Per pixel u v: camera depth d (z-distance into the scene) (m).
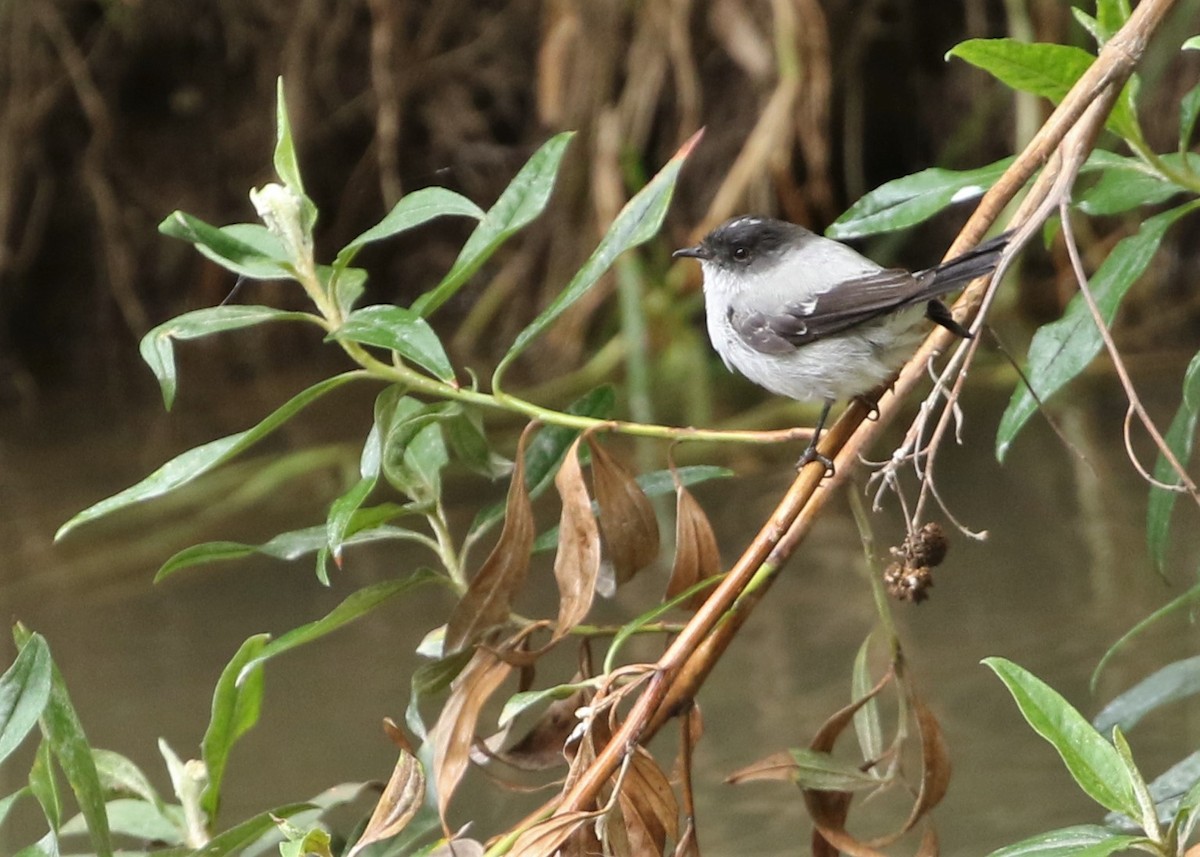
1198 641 9.01
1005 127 18.92
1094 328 6.31
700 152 19.42
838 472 6.35
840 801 6.38
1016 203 15.96
